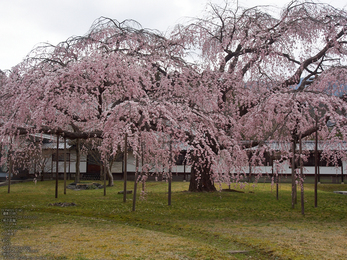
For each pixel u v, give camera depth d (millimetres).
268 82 13617
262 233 6941
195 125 9828
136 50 11742
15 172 17891
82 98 10125
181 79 11625
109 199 12906
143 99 8836
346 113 9492
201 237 6672
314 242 6191
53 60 11156
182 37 13250
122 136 8430
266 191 15977
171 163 9453
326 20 12586
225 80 13117
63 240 6027
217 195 13336
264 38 12680
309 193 15094
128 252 5355
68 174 27328
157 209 10039
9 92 10758
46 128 10891
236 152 10102
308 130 10484
